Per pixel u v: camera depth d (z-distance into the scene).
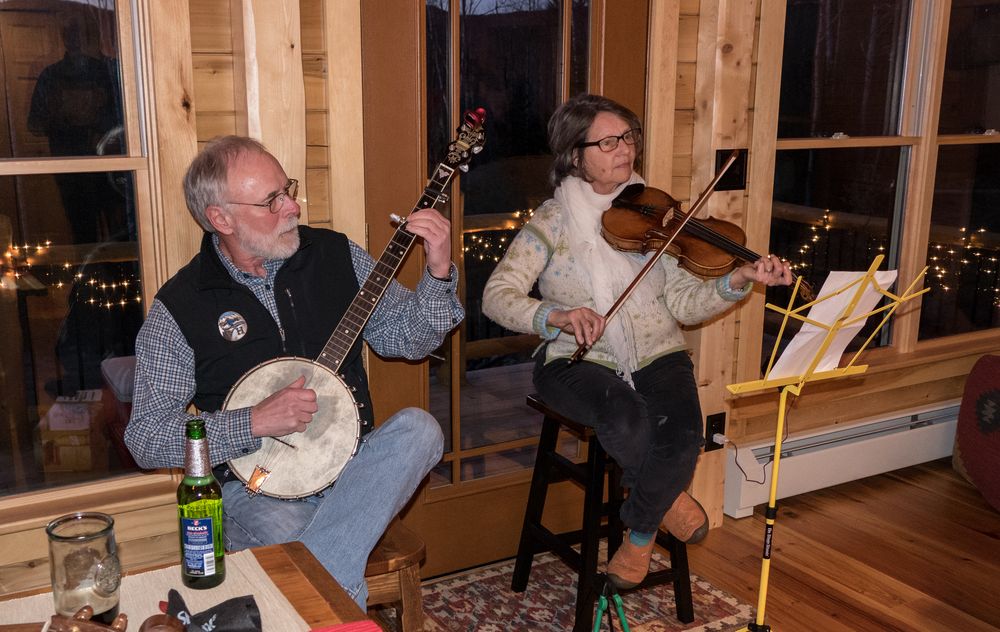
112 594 1.18
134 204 2.10
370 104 2.34
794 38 2.89
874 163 3.20
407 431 1.86
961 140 3.37
